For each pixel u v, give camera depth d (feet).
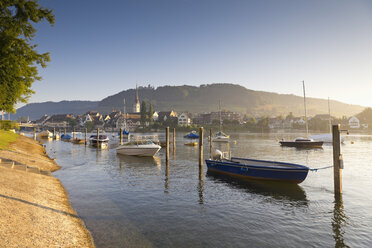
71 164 102.01
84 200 51.29
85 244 31.09
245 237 35.40
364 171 86.33
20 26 47.37
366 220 41.91
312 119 634.43
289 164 70.49
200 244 33.14
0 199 37.04
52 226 33.53
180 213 44.75
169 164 101.86
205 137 317.42
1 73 50.78
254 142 237.25
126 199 52.65
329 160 116.98
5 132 201.36
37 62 50.01
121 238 34.12
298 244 33.47
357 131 490.08
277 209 47.47
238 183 68.08
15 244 26.05
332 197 55.21
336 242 34.12
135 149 126.31
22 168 67.62
